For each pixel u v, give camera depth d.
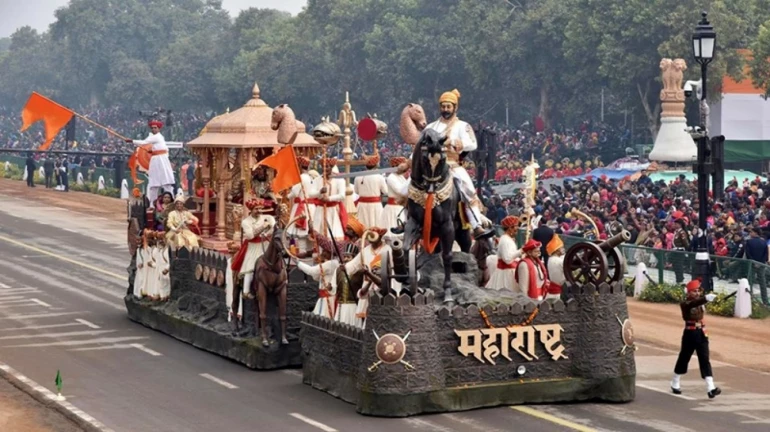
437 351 51.84
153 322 73.69
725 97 181.12
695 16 194.38
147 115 167.12
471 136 57.16
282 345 61.50
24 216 139.75
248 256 62.94
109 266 102.00
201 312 69.06
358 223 58.53
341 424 50.22
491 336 52.84
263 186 69.81
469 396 52.31
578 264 55.19
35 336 71.50
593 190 120.56
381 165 143.50
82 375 60.59
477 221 56.31
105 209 148.38
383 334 51.16
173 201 77.19
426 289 53.16
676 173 140.12
